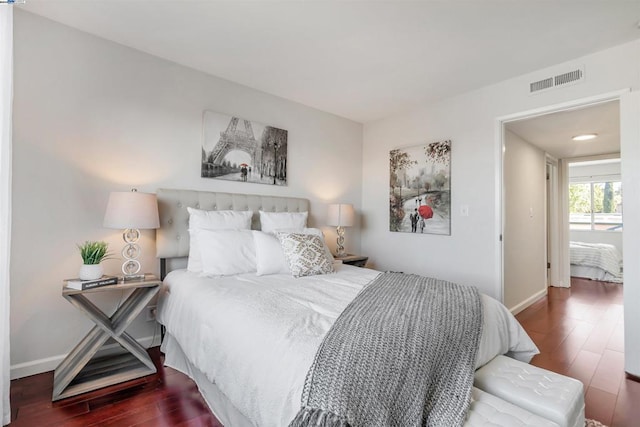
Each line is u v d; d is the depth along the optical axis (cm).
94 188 225
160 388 188
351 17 200
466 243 315
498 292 292
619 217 657
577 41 223
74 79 217
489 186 299
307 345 112
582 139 378
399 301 158
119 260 236
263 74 282
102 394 182
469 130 315
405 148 372
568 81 251
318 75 283
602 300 405
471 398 120
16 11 196
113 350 231
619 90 227
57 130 211
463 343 134
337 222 351
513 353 190
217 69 273
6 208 155
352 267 282
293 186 346
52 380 196
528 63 257
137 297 216
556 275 485
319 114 371
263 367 117
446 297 167
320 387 93
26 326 200
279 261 239
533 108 271
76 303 182
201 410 168
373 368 101
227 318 150
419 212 356
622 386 198
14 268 196
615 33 213
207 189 280
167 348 220
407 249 369
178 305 201
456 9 191
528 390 131
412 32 215
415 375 110
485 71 271
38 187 204
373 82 296
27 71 200
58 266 211
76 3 191
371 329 120
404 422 101
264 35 222
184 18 204
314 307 154
